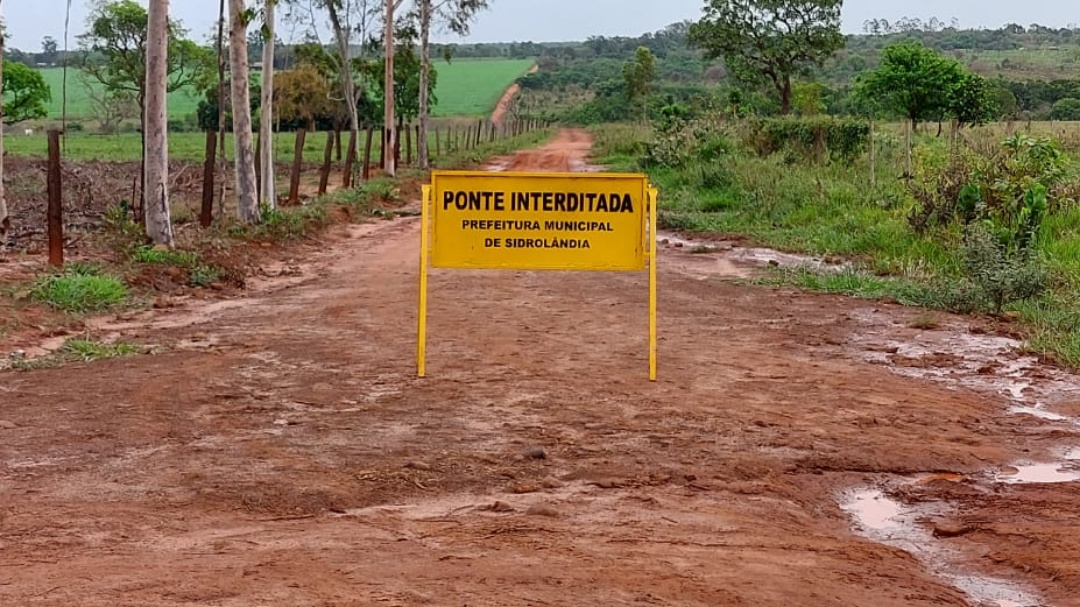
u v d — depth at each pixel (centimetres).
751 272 1659
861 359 1080
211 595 486
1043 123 4350
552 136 8156
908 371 1036
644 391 925
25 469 701
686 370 1006
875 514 668
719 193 2695
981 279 1352
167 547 562
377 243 2133
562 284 1511
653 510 646
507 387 932
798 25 5700
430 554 552
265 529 597
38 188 3150
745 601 504
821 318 1287
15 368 987
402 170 4272
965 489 707
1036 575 564
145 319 1270
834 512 667
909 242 1752
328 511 636
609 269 949
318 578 509
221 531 592
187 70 5953
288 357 1045
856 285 1480
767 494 686
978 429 839
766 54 5734
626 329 1198
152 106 1628
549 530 601
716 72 11719
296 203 2709
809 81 6219
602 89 11050
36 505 632
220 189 2069
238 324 1233
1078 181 1834
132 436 773
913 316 1298
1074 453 786
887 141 3027
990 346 1141
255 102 6084
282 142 6650
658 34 15950
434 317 1255
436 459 734
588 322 1234
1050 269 1404
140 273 1473
